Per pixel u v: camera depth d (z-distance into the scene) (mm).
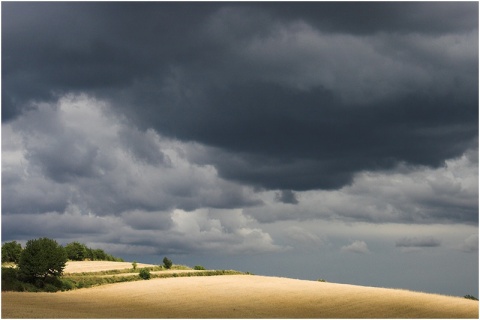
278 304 80938
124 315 65125
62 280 103250
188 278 117625
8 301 73250
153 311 71375
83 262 146125
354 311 74188
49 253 97312
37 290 93812
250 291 95688
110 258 167375
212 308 76250
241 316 67938
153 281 111625
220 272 130875
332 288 98938
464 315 70750
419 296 87000
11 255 123812
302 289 97812
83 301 80188
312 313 72312
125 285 105000
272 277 120312
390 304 79688
